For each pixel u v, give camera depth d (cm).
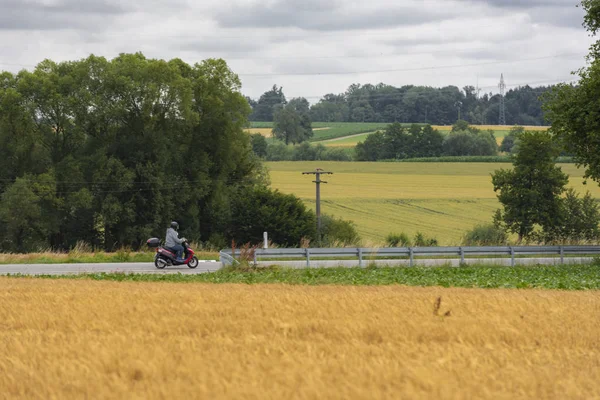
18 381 1528
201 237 13788
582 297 3341
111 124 13150
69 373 1573
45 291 3406
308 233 13238
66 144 13312
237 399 1348
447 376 1538
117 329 2203
